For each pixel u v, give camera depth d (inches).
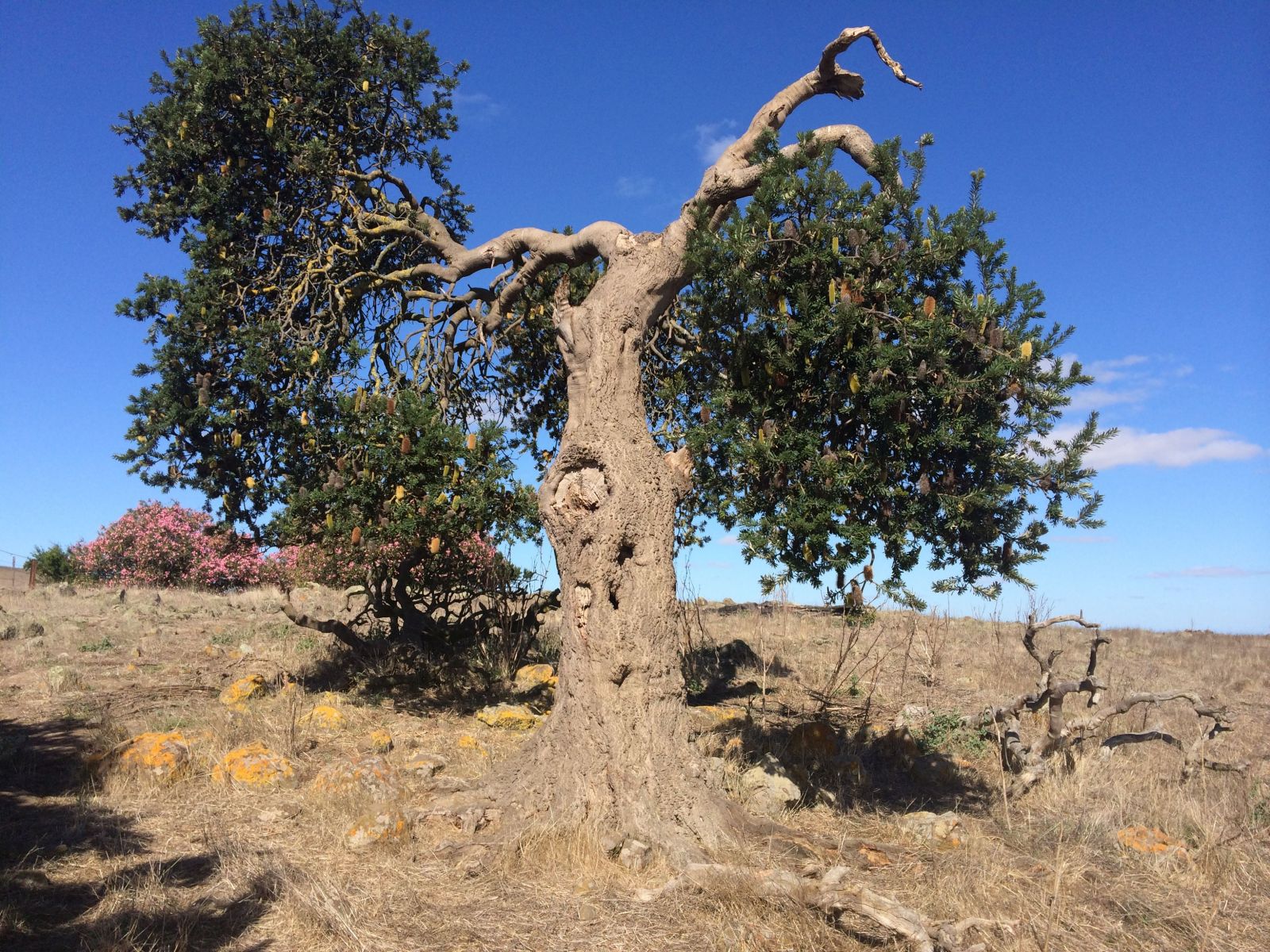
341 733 344.8
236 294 418.9
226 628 637.3
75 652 520.4
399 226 424.8
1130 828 254.2
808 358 235.8
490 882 202.5
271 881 194.4
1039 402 229.3
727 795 254.5
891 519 233.5
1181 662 627.5
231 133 424.2
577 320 271.4
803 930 175.2
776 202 239.8
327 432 386.9
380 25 442.0
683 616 471.2
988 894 203.5
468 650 466.3
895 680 511.2
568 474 257.9
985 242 225.5
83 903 184.2
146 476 406.0
